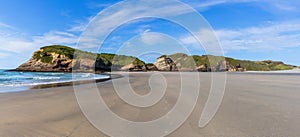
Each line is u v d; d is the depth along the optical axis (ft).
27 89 36.27
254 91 31.14
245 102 22.48
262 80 56.24
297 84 43.73
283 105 20.93
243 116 16.85
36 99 25.21
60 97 26.86
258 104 21.44
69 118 16.49
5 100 24.52
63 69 209.97
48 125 14.66
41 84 46.75
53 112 18.43
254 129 13.65
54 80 61.62
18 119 16.11
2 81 57.93
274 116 16.75
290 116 16.71
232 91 31.19
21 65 202.49
